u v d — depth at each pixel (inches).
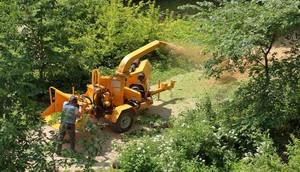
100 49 631.8
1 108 215.5
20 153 210.7
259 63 411.5
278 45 609.3
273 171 292.2
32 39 502.3
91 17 671.1
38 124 229.8
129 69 485.1
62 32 506.0
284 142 375.9
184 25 760.3
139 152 339.9
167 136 385.7
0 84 211.6
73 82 565.6
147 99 490.6
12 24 483.8
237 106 399.2
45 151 221.3
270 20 335.0
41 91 494.3
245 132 370.3
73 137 382.9
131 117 453.1
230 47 347.6
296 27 345.4
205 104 420.2
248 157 333.7
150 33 687.7
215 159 358.3
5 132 196.5
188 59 662.5
